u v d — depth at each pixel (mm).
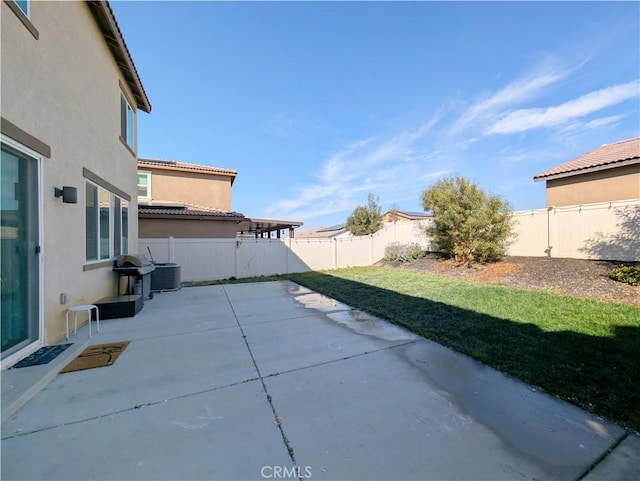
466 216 11992
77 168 5137
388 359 3865
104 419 2537
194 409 2705
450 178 12719
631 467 1994
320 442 2248
